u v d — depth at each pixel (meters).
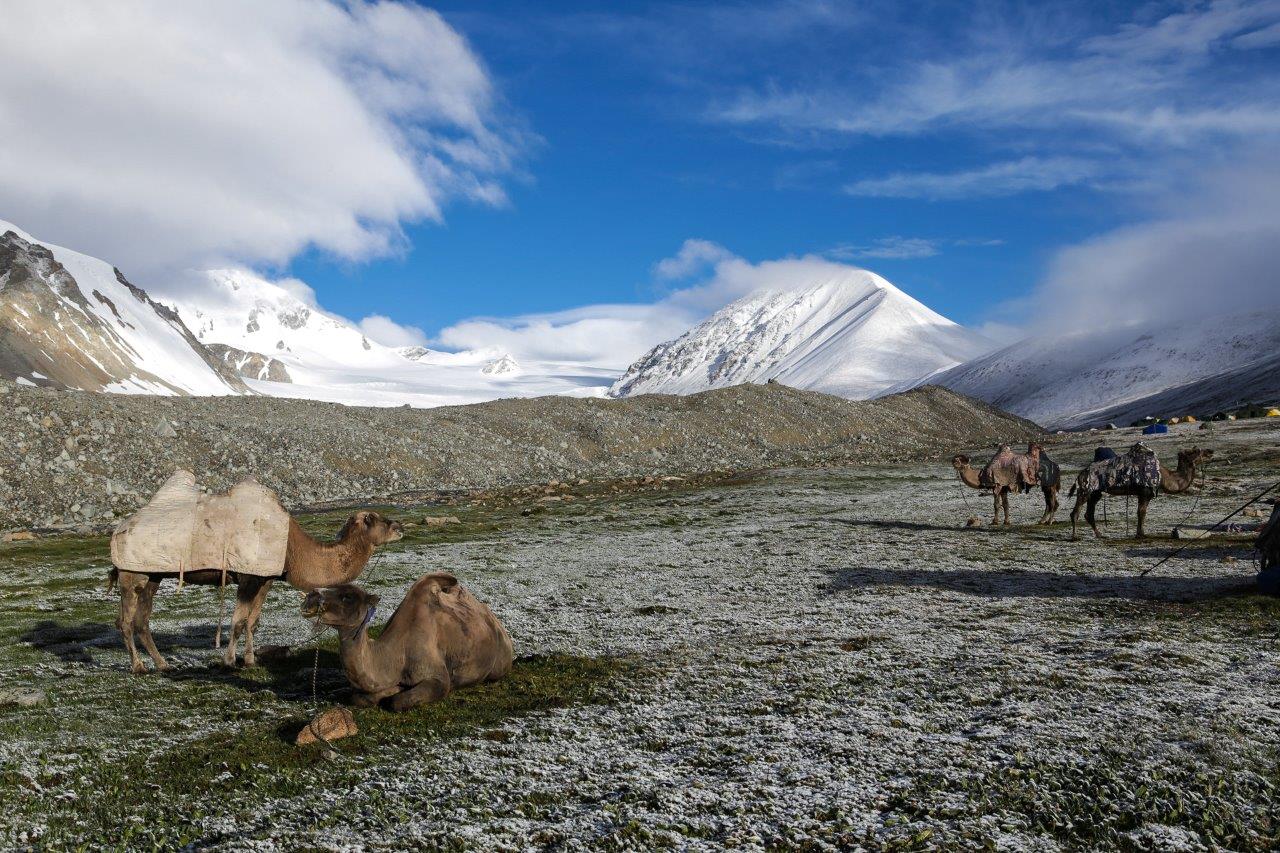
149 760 8.14
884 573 17.75
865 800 6.74
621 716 9.09
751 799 6.84
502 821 6.57
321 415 58.31
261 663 11.95
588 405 75.56
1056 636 11.76
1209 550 19.11
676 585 17.58
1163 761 7.23
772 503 36.47
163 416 48.66
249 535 11.13
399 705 9.18
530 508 37.25
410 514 35.88
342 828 6.55
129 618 11.52
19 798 7.27
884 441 80.94
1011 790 6.78
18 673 11.94
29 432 42.19
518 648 12.33
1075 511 22.67
